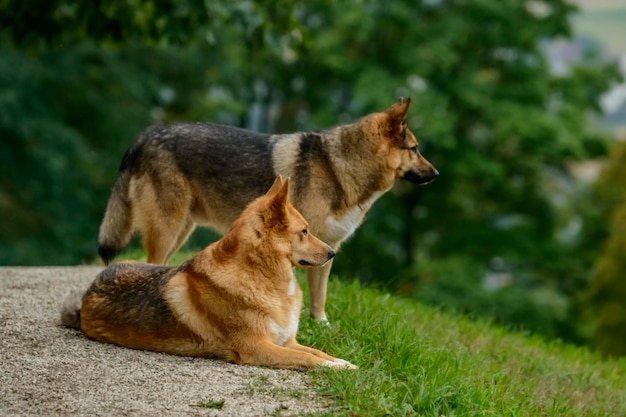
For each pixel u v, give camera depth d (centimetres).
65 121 2855
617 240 2955
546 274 3000
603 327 2888
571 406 954
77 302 816
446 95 2730
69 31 1527
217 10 1477
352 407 646
